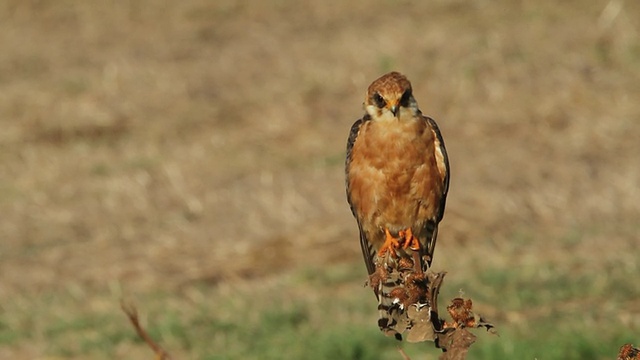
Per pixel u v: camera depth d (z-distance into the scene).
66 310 14.55
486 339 12.50
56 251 16.59
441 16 25.78
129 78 23.73
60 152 20.61
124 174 19.42
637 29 24.14
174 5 28.06
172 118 21.80
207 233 16.89
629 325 12.68
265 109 21.92
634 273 14.24
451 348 5.59
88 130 21.42
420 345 12.60
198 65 24.36
